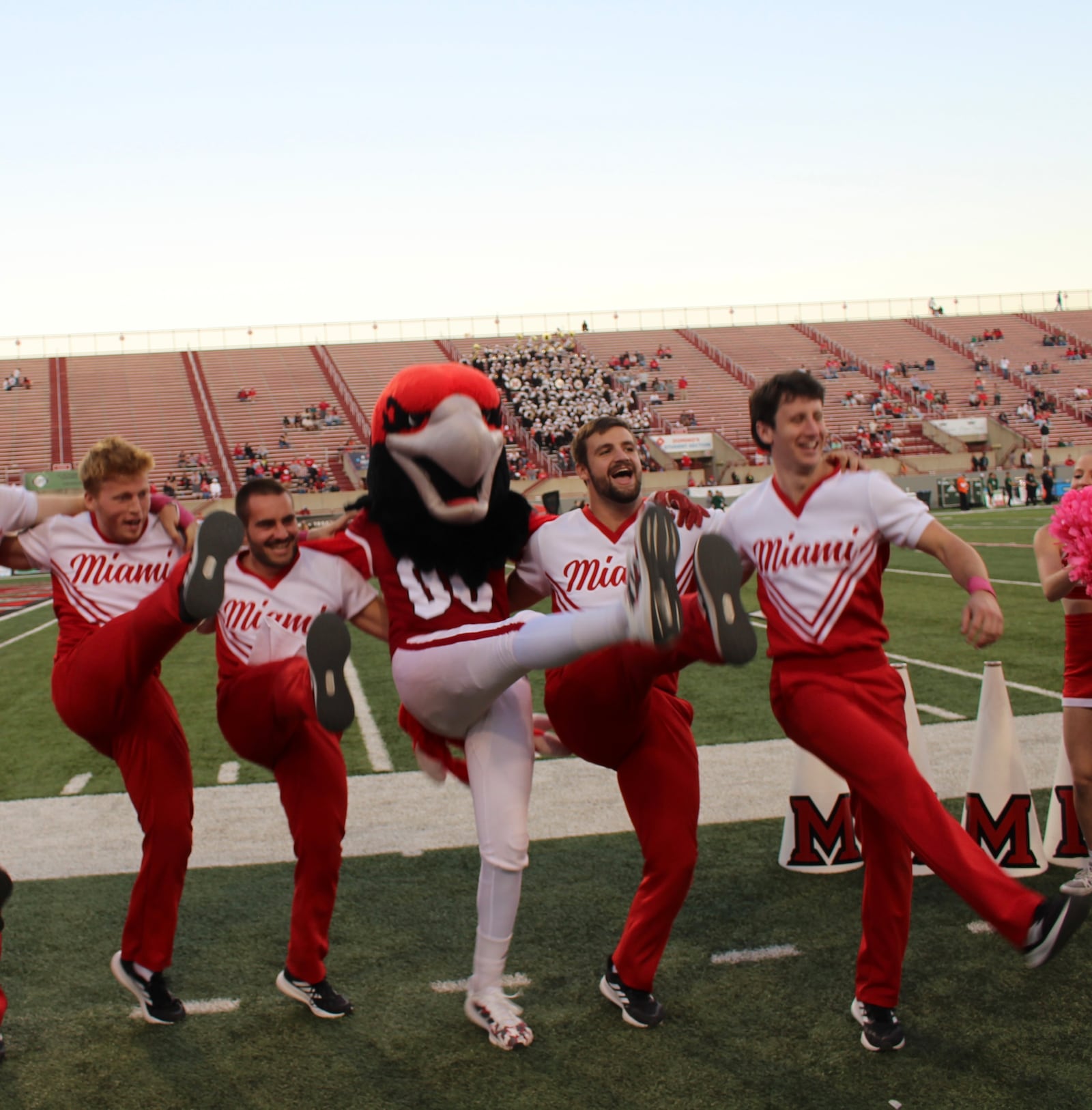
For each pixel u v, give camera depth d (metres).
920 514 2.96
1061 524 3.64
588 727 3.15
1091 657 3.85
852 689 3.00
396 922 4.02
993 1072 2.83
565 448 36.16
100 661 3.12
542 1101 2.78
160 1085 2.94
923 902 4.04
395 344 45.81
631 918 3.21
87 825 5.32
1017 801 4.29
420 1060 3.02
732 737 6.50
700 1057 2.97
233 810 5.45
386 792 5.74
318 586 3.35
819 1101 2.72
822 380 43.94
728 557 2.64
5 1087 2.96
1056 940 2.40
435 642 3.04
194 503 32.34
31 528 3.47
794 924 3.85
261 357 44.09
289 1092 2.87
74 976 3.65
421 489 3.07
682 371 44.81
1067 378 44.94
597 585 3.38
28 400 39.94
